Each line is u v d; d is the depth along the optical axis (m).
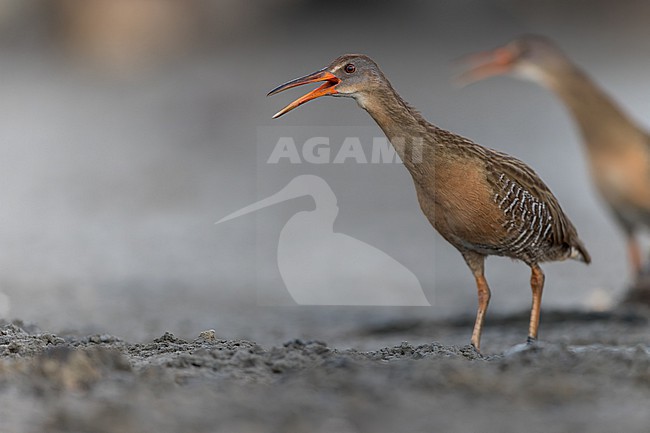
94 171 22.53
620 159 13.91
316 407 5.65
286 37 41.91
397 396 5.85
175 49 39.75
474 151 8.41
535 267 9.00
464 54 37.59
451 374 6.13
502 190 8.39
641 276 13.84
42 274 14.84
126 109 29.58
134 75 35.12
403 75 33.78
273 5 43.66
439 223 8.65
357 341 11.26
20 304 12.86
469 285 14.95
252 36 41.97
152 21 39.91
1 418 5.47
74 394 5.92
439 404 5.74
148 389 6.01
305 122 26.12
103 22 39.31
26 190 20.84
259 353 7.04
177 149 24.52
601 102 14.04
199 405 5.66
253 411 5.56
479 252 8.82
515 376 6.21
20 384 6.09
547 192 8.80
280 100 29.30
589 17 41.47
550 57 14.56
